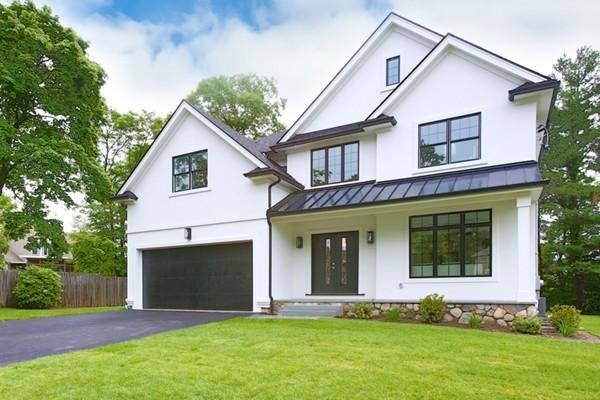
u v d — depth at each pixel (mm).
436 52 13289
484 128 12500
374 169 14617
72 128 19812
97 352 7367
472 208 12102
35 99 18984
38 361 6688
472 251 11977
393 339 8367
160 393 5098
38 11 18609
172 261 16859
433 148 13305
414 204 12023
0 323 12047
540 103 12484
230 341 8219
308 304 13531
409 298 12609
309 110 16781
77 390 5203
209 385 5387
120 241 31031
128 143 32062
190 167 16703
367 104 15984
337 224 14734
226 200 15469
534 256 12625
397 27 15742
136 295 17422
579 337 9492
